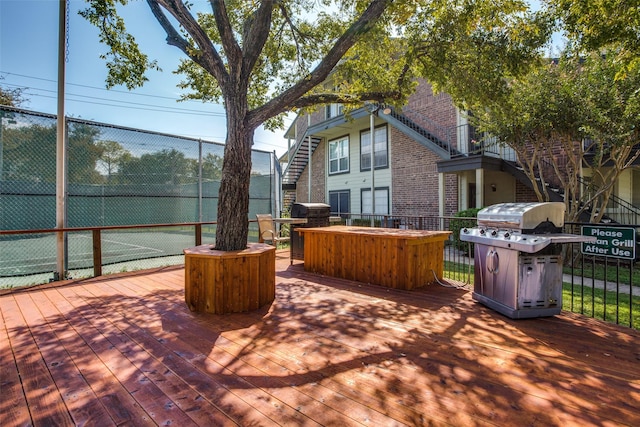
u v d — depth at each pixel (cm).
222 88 403
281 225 1027
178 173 714
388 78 617
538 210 338
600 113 598
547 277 337
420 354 256
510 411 183
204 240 779
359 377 221
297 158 1698
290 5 536
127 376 224
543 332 300
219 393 202
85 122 574
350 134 1461
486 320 333
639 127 579
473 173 1084
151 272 585
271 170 938
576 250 739
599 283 579
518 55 494
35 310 370
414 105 1209
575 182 723
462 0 473
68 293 443
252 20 445
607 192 703
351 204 1459
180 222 719
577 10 402
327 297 419
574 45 489
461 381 215
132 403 192
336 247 536
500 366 236
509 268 340
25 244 572
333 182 1559
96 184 589
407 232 503
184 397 198
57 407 189
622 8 375
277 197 1023
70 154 558
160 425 172
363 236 498
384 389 206
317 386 210
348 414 180
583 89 620
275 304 390
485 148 957
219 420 176
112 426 172
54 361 246
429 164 1149
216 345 275
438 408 186
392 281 466
